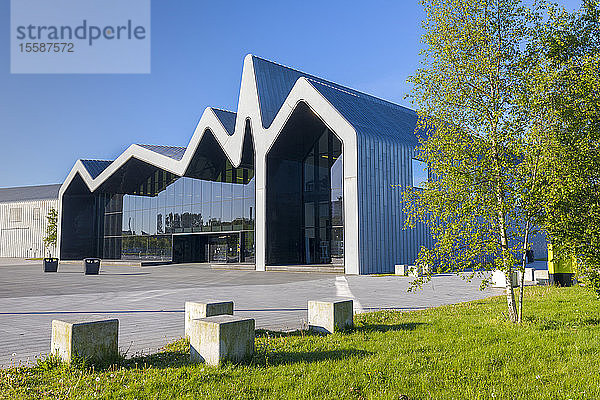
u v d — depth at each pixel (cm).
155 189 4894
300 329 995
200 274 3108
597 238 893
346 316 967
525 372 642
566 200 896
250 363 685
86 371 652
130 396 552
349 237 2814
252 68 3528
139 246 5016
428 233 3262
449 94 1048
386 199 2977
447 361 693
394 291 1838
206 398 545
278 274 2978
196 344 699
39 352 827
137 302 1553
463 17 1048
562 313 1120
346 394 562
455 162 1017
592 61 918
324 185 3419
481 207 984
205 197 4344
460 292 1767
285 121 3180
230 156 3597
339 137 2909
